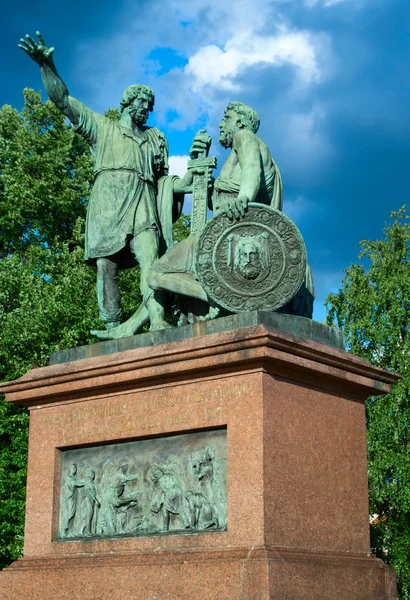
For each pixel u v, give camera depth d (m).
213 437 6.71
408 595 21.11
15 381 7.93
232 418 6.53
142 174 8.73
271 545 6.16
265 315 6.82
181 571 6.28
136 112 9.03
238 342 6.45
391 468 21.45
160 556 6.57
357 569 6.63
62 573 7.02
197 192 8.46
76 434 7.54
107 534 7.15
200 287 7.61
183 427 6.82
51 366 7.81
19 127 25.44
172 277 7.75
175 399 6.93
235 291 7.09
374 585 6.75
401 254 24.89
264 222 7.12
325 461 6.86
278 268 7.05
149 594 6.41
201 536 6.48
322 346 6.86
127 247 8.70
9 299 20.27
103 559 6.91
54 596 7.00
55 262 22.34
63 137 25.14
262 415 6.38
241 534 6.24
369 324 23.86
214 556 6.24
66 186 24.64
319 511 6.67
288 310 7.70
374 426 21.95
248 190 7.36
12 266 20.44
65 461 7.66
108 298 8.68
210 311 7.67
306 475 6.63
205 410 6.71
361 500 7.14
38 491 7.67
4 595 7.29
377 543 21.02
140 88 9.08
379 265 24.97
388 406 22.11
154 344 7.29
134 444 7.22
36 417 7.88
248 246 7.03
